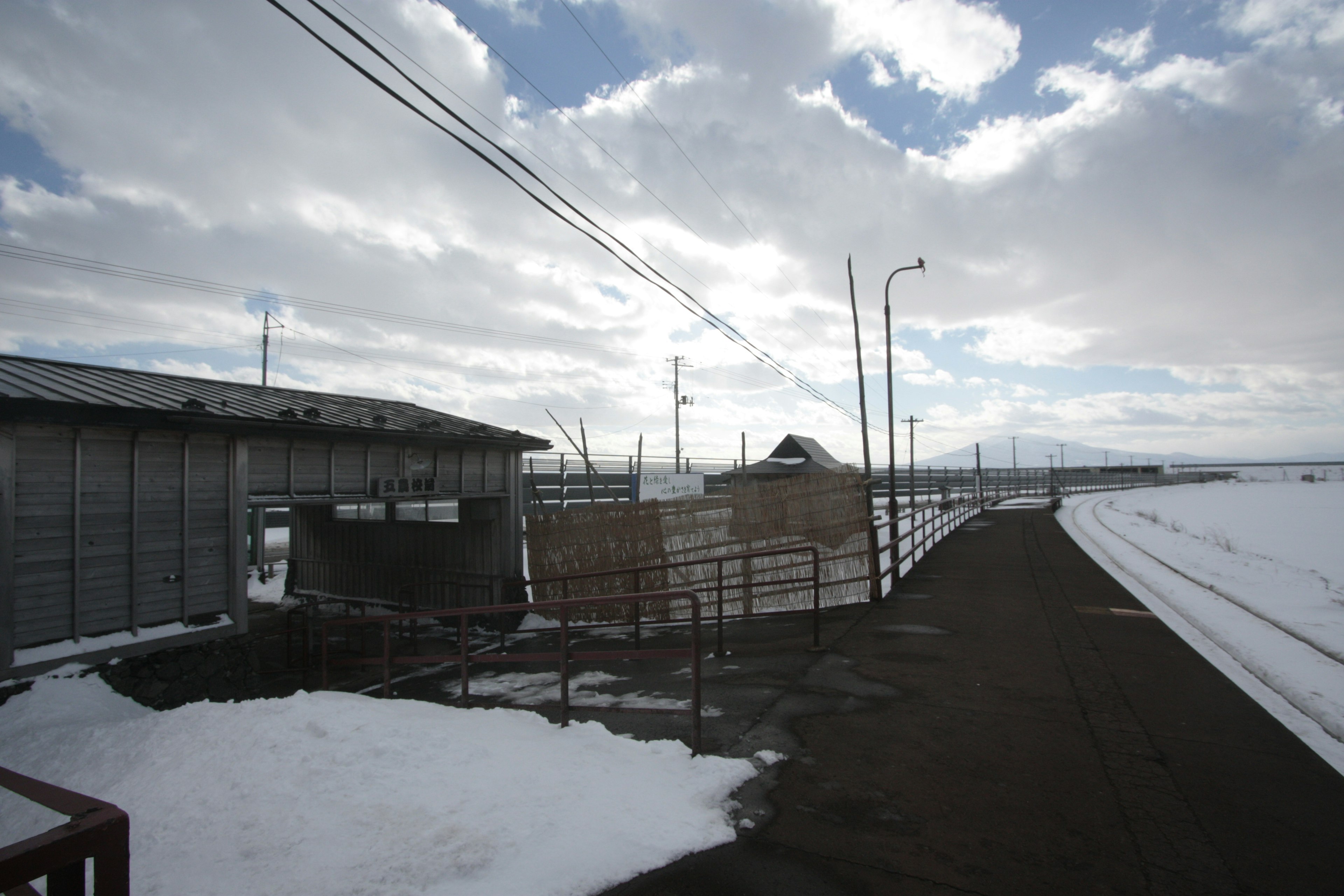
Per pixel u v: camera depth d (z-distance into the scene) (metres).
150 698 6.56
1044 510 31.27
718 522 10.20
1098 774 4.11
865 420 18.14
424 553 12.18
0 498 5.65
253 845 3.17
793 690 5.81
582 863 3.00
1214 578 11.17
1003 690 5.72
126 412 6.27
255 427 7.45
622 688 6.26
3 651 5.66
